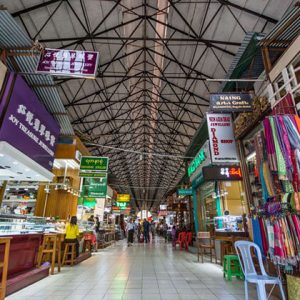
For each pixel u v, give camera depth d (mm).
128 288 3637
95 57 3617
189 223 12055
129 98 11812
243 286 3750
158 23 7773
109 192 15609
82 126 12539
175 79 10016
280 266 3055
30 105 3916
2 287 2781
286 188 2873
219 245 6387
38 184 7230
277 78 3732
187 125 12891
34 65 3725
